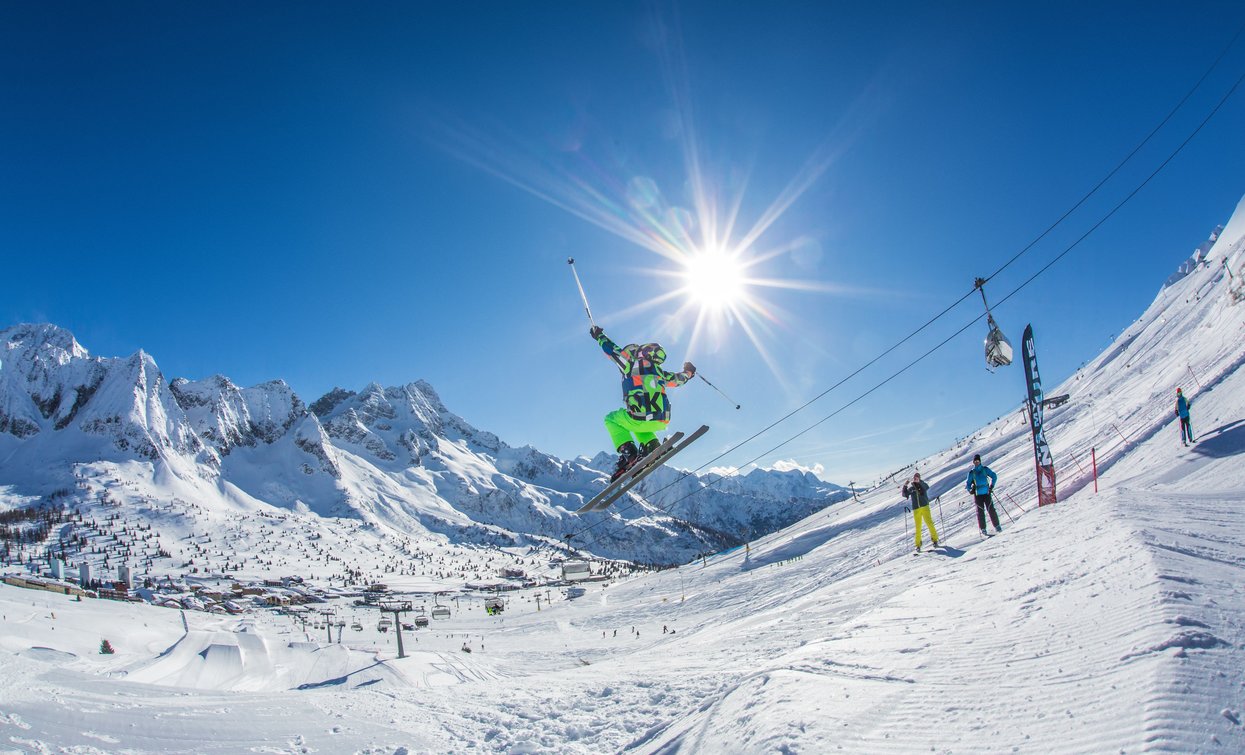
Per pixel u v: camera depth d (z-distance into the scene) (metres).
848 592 19.08
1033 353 20.19
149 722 9.23
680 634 40.00
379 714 10.59
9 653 15.04
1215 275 76.31
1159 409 34.09
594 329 9.34
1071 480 29.00
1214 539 7.88
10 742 7.87
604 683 11.59
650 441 9.03
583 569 151.75
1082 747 3.49
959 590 8.72
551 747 7.71
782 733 4.62
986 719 4.17
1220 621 4.69
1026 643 5.42
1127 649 4.54
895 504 76.38
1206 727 3.33
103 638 59.03
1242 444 18.14
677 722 6.83
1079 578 7.07
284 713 10.43
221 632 40.75
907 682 5.17
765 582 60.81
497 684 14.18
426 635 95.44
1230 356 34.59
